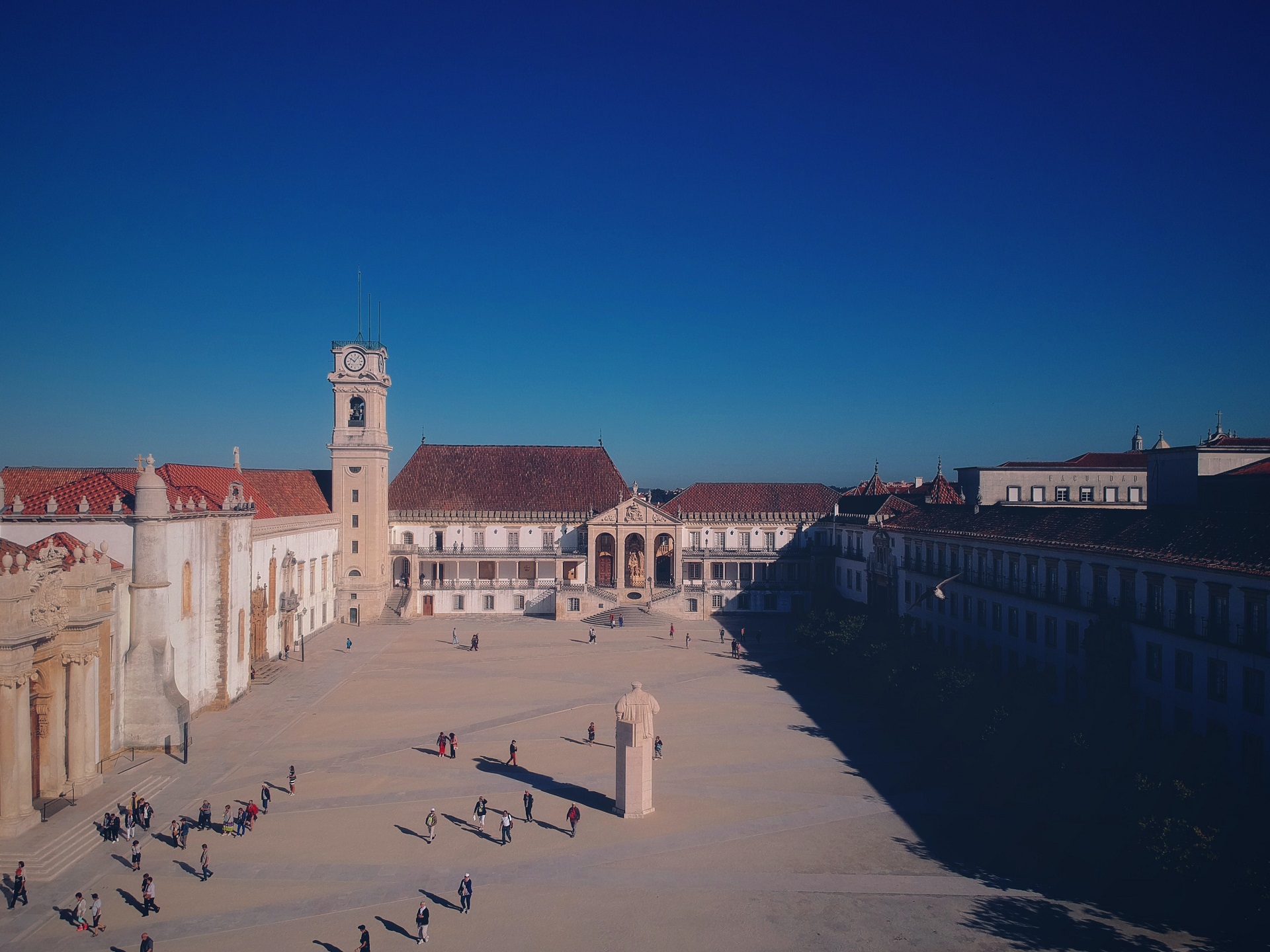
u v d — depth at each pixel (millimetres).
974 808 48594
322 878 40156
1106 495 91938
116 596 55812
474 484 123562
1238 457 59969
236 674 72188
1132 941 34156
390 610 113125
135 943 34406
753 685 79125
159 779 52594
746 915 36719
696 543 121812
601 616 112250
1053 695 60156
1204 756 43125
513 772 55344
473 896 38438
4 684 42281
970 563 74312
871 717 67938
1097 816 43344
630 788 47406
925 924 35812
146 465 57875
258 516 86500
